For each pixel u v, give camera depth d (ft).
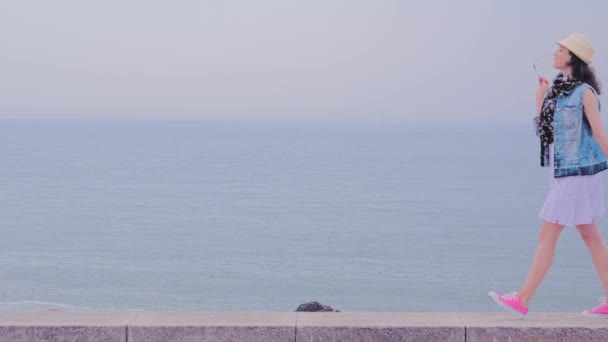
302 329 17.80
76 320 18.28
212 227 481.05
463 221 510.99
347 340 17.76
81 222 502.38
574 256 343.67
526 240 415.23
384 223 498.69
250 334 17.83
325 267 330.95
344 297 270.26
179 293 278.05
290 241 416.87
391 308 253.65
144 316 18.75
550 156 18.92
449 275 310.86
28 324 17.92
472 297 269.85
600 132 17.98
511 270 323.37
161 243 410.93
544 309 248.52
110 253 373.81
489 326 17.71
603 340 17.53
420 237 428.56
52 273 316.19
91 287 288.30
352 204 628.69
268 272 319.88
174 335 17.88
